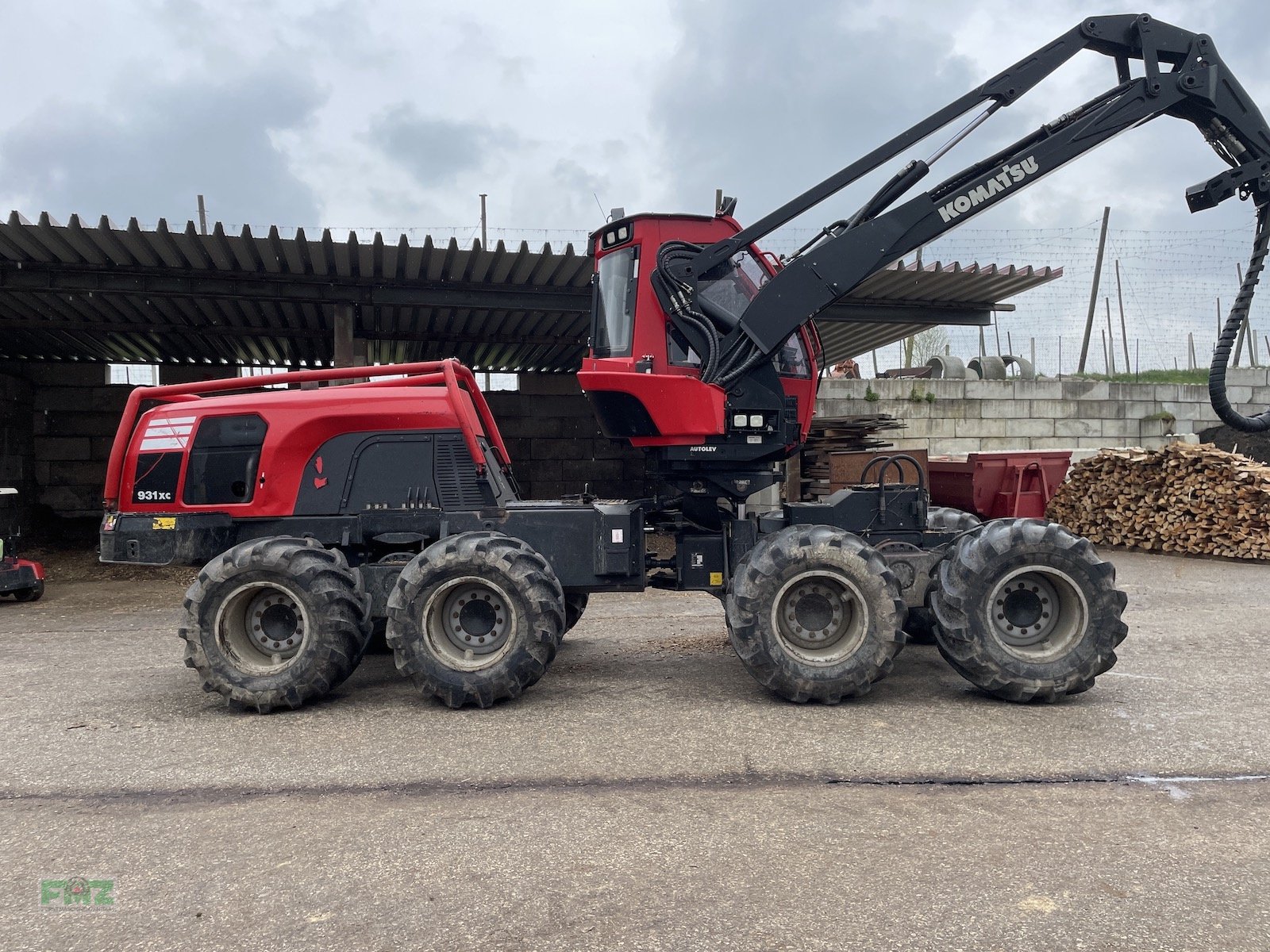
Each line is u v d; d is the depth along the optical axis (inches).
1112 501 474.6
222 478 202.2
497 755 149.5
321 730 165.9
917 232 206.7
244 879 106.9
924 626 234.7
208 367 536.4
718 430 199.2
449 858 111.5
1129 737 156.4
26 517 486.9
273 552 178.9
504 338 482.0
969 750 149.5
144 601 345.4
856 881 104.4
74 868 110.3
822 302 203.3
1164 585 344.5
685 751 150.2
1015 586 181.2
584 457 553.3
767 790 132.6
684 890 102.7
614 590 202.4
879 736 157.6
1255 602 305.3
